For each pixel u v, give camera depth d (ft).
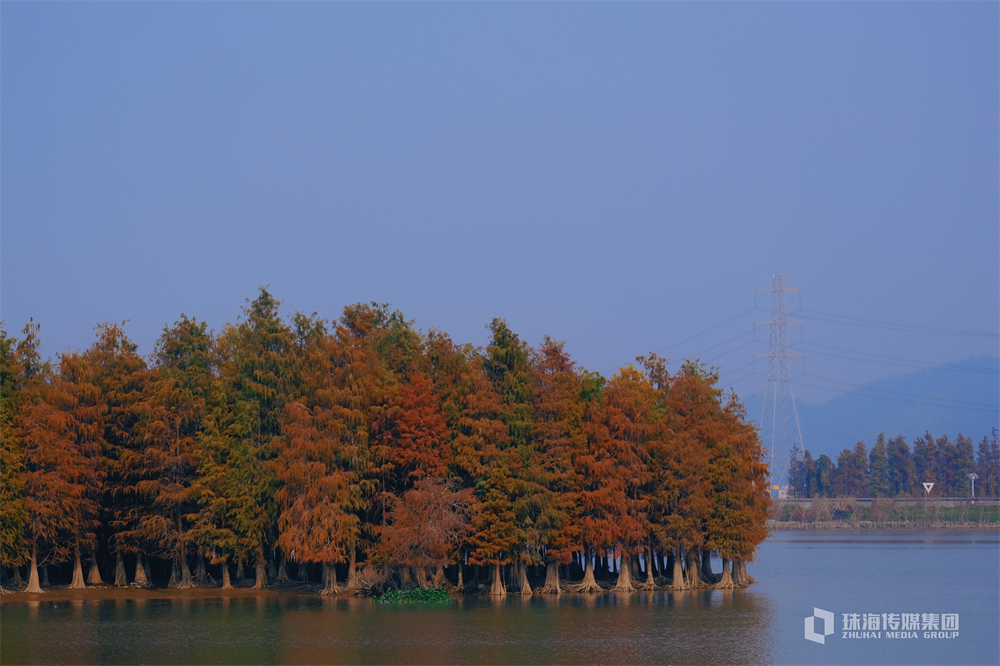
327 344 331.98
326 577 326.85
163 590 336.70
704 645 234.79
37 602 305.53
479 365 330.34
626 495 342.23
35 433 308.19
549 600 319.27
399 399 324.80
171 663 209.05
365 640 236.84
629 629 256.52
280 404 337.52
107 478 339.98
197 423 342.03
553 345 342.44
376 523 332.19
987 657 226.58
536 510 320.09
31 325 335.67
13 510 297.74
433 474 317.63
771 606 307.58
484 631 251.60
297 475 310.04
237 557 330.13
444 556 312.91
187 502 339.36
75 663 208.85
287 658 214.48
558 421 330.13
